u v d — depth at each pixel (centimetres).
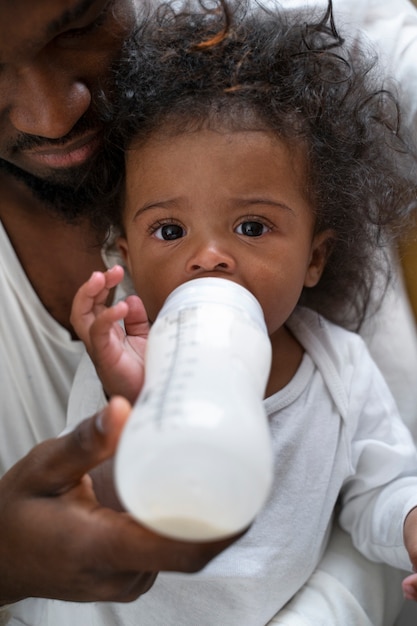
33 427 106
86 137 85
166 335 55
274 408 92
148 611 92
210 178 80
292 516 92
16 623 104
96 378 89
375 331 110
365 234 100
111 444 53
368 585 100
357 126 94
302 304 106
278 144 82
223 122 81
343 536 104
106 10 80
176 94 84
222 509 41
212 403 44
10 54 73
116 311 64
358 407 96
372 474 100
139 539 54
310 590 96
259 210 80
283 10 101
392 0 117
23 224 97
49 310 102
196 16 93
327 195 90
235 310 58
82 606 95
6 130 83
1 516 61
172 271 81
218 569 88
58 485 60
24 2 70
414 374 111
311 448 93
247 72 86
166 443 41
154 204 82
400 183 104
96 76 83
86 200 94
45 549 58
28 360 102
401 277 115
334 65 93
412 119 109
